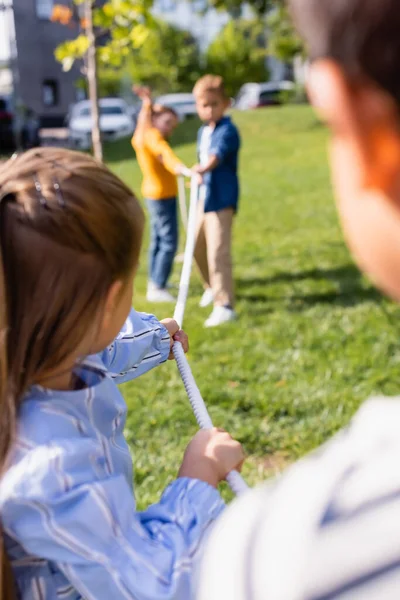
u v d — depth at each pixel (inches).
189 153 706.2
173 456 147.2
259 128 888.3
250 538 25.6
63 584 52.4
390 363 185.5
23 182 52.1
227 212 221.8
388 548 22.7
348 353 192.2
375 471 24.5
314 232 351.6
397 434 25.3
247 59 1470.2
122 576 48.5
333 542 23.4
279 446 151.1
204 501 53.6
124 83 1382.9
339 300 241.4
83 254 51.0
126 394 173.3
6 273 51.4
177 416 161.0
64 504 48.9
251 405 166.7
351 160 24.7
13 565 52.3
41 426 51.4
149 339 73.5
